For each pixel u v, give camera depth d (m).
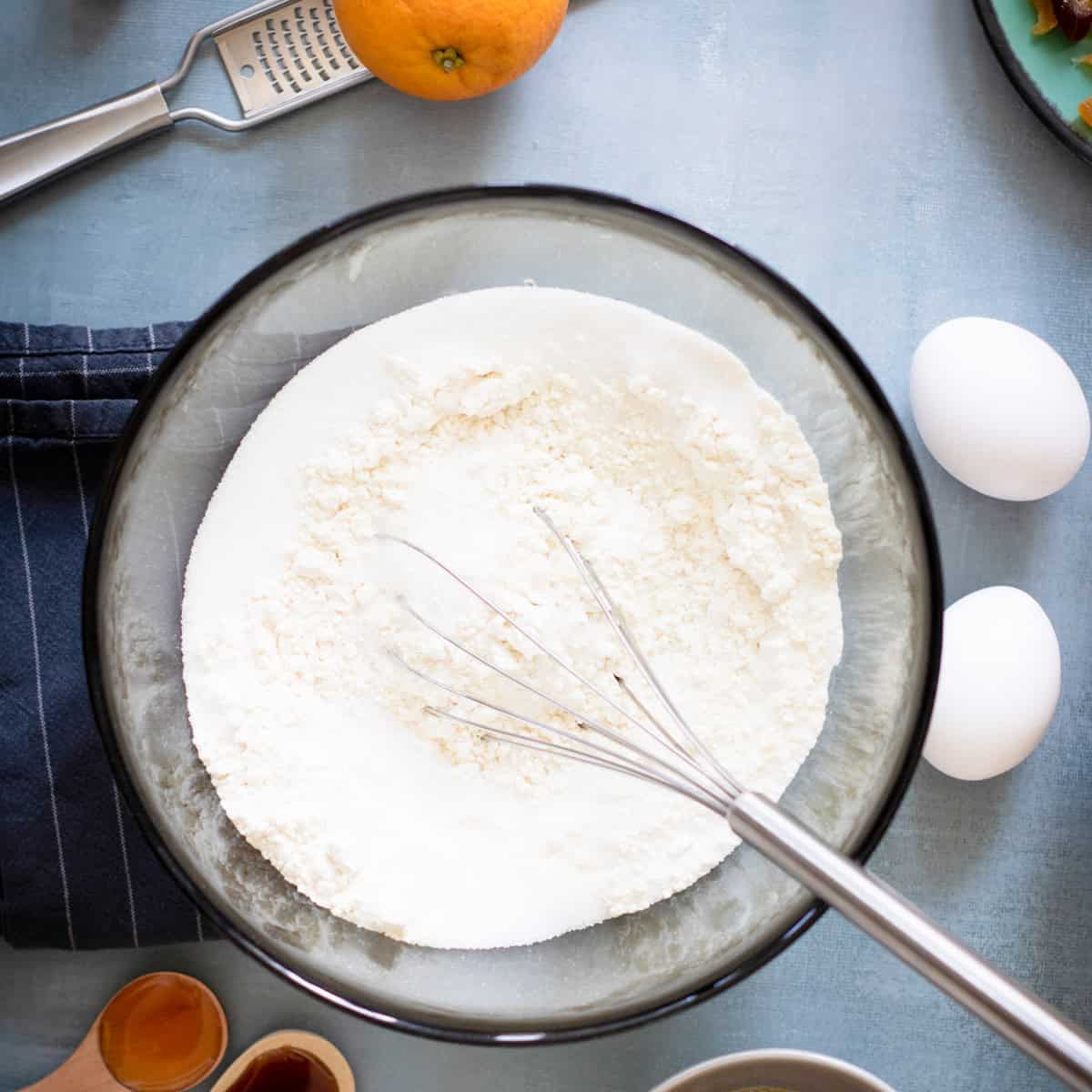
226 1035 0.53
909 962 0.42
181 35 0.54
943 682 0.52
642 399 0.51
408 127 0.54
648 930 0.51
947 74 0.54
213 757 0.50
